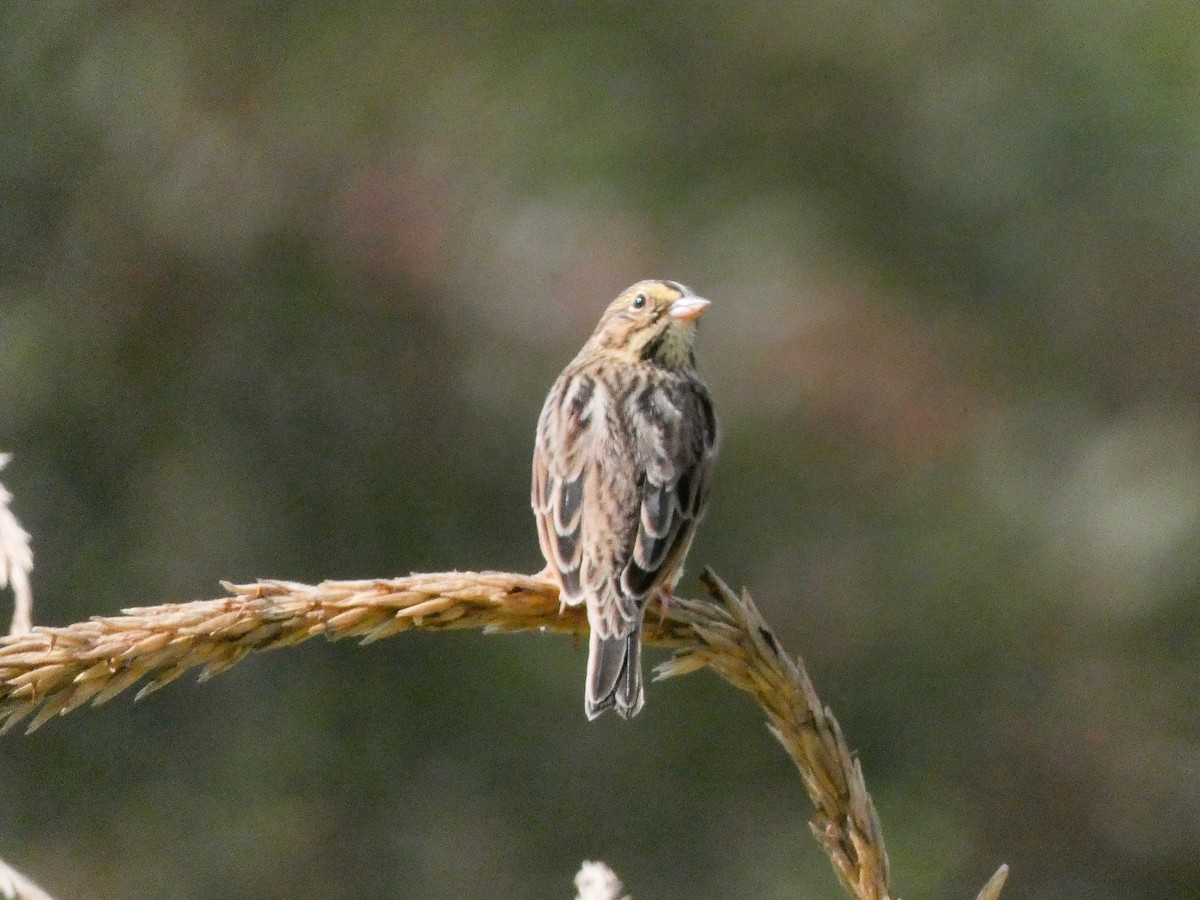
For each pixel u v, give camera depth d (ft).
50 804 44.80
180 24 52.31
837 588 51.08
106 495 48.39
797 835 46.42
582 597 21.65
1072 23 52.54
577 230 52.65
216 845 45.16
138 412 49.32
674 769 46.65
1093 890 49.55
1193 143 52.08
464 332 51.44
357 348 50.90
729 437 52.01
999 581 51.70
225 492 48.91
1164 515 52.01
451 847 45.65
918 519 51.93
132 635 17.02
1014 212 53.21
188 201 51.42
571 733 46.55
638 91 53.47
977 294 53.52
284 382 50.34
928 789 50.08
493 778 46.11
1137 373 53.72
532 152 53.11
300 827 45.44
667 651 47.32
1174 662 51.55
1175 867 50.16
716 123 53.52
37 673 16.71
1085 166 52.60
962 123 53.31
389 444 50.03
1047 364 53.52
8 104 50.90
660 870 46.14
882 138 53.57
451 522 49.49
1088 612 51.78
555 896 45.65
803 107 53.67
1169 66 51.93
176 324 50.44
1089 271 53.31
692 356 26.04
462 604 18.79
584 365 25.61
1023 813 50.29
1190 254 52.95
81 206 50.67
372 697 46.24
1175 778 50.57
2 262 49.98
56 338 49.52
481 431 50.34
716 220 53.01
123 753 45.29
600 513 22.84
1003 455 52.80
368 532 49.24
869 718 50.08
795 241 52.85
